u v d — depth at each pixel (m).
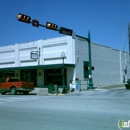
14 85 25.33
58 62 32.53
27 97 20.27
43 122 8.46
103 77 38.22
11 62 38.66
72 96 20.84
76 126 7.67
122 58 45.72
